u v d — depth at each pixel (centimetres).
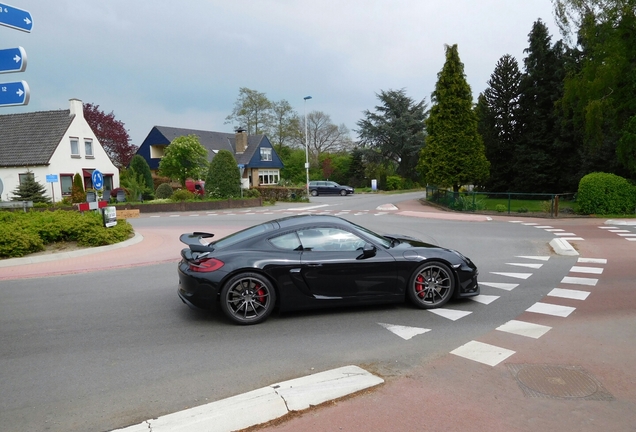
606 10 2389
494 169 3775
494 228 1681
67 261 1074
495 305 658
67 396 396
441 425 331
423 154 3003
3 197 3238
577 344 496
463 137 2856
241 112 6209
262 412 342
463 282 651
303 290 597
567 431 324
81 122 3478
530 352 475
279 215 2428
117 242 1307
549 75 3447
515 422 336
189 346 514
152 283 845
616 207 2094
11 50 878
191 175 3841
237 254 593
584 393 381
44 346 524
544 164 3428
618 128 2508
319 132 7138
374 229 1642
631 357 458
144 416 358
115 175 3816
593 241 1305
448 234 1505
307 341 521
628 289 744
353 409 357
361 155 6122
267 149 5569
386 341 516
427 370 432
